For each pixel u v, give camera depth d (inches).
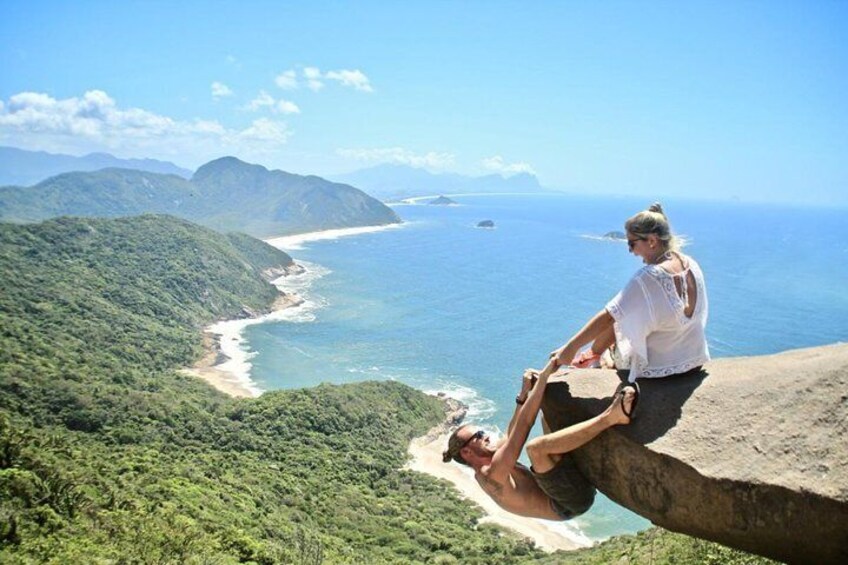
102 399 3073.3
